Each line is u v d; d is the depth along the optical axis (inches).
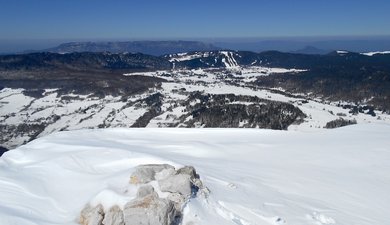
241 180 872.3
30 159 1137.4
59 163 1014.4
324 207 761.6
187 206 657.6
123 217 641.6
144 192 691.4
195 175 798.5
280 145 1307.8
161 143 1368.1
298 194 824.3
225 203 707.4
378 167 1027.9
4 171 1009.5
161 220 607.5
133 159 1003.9
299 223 673.6
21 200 794.2
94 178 888.3
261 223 658.2
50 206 777.6
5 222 667.4
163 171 770.2
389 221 725.9
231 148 1285.7
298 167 1039.6
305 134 1488.7
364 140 1294.3
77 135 1483.8
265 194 796.0
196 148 1277.1
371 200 815.7
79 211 733.3
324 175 965.8
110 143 1328.7
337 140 1325.0
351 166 1041.5
